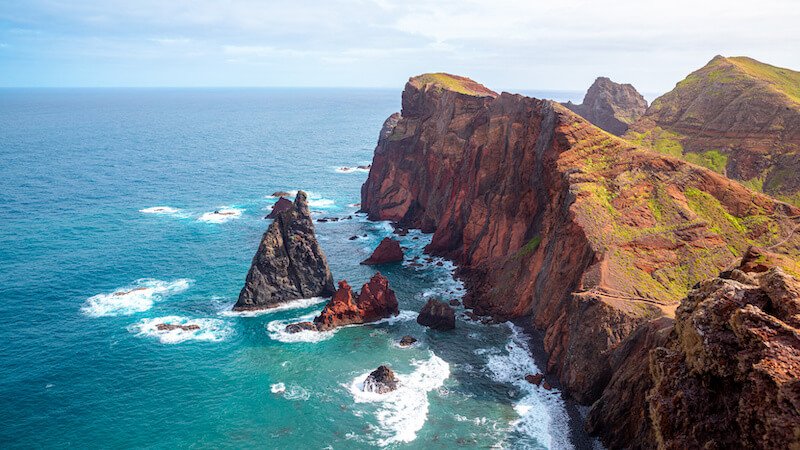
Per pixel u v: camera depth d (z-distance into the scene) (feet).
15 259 330.54
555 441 169.58
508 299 266.98
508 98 337.11
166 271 317.63
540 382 203.51
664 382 114.93
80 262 328.70
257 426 176.96
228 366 213.66
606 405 165.89
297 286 278.67
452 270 327.06
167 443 168.45
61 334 238.27
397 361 219.20
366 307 255.70
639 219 230.89
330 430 175.11
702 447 102.37
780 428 88.07
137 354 222.07
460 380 205.57
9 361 214.69
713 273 208.95
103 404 187.73
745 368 97.30
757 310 99.76
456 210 352.49
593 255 217.15
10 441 168.35
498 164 329.72
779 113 359.25
